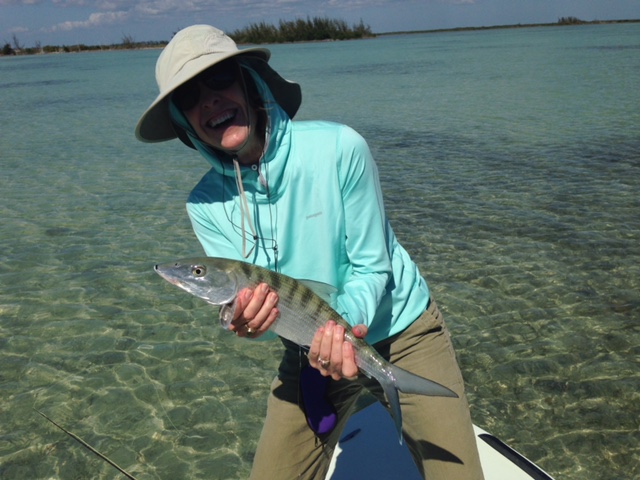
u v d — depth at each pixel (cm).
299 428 261
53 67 5462
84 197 1016
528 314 563
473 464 246
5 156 1382
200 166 1230
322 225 246
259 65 245
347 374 221
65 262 732
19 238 818
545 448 399
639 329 527
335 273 257
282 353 532
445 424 246
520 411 435
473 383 469
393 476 343
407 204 898
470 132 1421
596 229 755
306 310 227
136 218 897
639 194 881
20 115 2119
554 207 846
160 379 495
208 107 228
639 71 2470
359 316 230
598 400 441
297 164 241
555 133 1342
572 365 483
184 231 836
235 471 395
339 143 242
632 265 651
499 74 2686
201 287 219
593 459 387
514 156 1157
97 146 1483
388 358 265
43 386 488
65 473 397
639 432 407
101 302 627
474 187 966
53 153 1407
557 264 663
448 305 587
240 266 220
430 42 7769
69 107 2306
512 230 770
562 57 3472
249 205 251
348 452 365
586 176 990
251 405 462
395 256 270
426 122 1596
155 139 272
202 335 562
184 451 414
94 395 475
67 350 539
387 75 2955
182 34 233
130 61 6044
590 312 560
